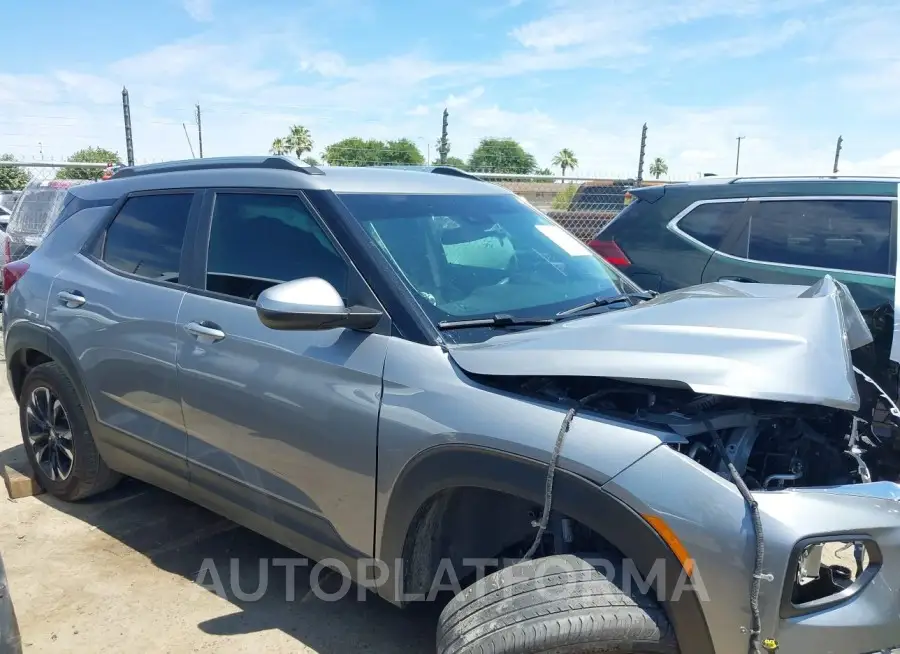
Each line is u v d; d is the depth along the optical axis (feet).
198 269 10.55
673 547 6.15
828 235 16.16
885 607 6.20
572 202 35.27
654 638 6.29
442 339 8.06
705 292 9.39
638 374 6.62
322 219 9.37
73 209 13.52
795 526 6.00
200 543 12.26
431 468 7.47
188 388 10.14
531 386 7.43
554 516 7.42
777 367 6.54
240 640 9.67
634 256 18.69
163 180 11.86
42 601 10.48
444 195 10.72
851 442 7.91
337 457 8.38
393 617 10.27
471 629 6.75
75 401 12.55
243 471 9.64
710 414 7.06
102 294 11.74
